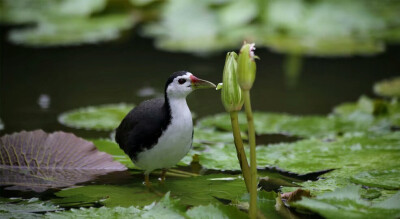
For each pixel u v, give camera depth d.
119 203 7.28
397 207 6.25
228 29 17.23
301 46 15.49
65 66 15.04
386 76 14.40
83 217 6.47
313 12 18.47
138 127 7.55
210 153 9.09
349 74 14.66
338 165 8.48
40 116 11.37
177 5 18.70
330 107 12.20
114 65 15.15
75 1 19.56
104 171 8.56
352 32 17.34
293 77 14.46
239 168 8.54
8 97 12.60
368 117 10.88
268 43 15.80
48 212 6.75
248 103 6.02
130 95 12.79
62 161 8.64
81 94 12.86
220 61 15.52
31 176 8.33
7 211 6.84
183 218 6.31
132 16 18.80
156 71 14.58
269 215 6.79
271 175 8.40
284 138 10.28
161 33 17.34
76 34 16.72
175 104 7.40
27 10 20.34
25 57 15.84
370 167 8.29
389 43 17.33
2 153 8.65
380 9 19.30
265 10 17.70
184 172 8.68
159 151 7.49
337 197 6.44
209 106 12.38
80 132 10.45
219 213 6.30
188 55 16.25
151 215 6.42
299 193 7.12
